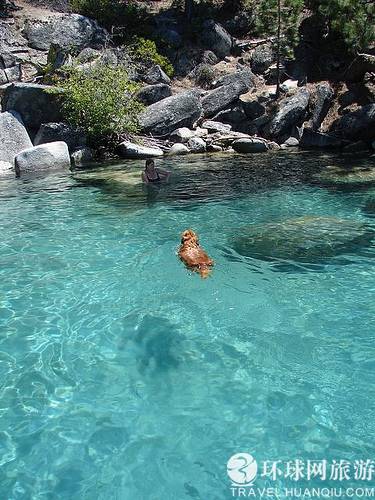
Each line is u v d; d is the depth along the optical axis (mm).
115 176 10312
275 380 3605
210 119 14555
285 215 7375
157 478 2766
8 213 7906
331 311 4570
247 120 14570
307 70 15750
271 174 10195
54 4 19344
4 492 2695
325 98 14227
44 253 6133
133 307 4727
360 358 3840
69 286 5199
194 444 3012
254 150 12984
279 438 3035
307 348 3998
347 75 14797
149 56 16266
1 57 15383
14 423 3219
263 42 17531
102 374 3734
